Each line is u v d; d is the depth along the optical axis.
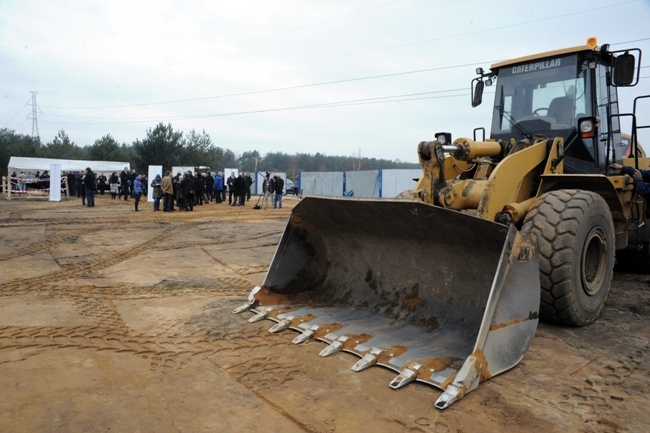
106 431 2.50
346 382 3.14
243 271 6.82
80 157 53.38
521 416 2.72
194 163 47.41
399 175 29.67
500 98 5.86
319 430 2.55
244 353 3.62
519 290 3.41
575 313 4.19
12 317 4.42
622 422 2.67
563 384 3.15
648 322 4.54
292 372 3.29
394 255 4.36
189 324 4.27
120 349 3.67
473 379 3.03
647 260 6.61
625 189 5.24
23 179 31.38
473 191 4.34
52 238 9.98
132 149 56.34
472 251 3.69
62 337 3.90
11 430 2.48
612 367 3.43
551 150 4.80
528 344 3.48
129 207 20.14
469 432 2.55
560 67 5.45
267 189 20.64
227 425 2.59
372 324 4.07
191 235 10.87
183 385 3.06
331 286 4.80
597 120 5.20
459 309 3.85
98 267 6.98
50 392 2.92
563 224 4.12
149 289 5.63
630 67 4.92
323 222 4.65
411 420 2.67
